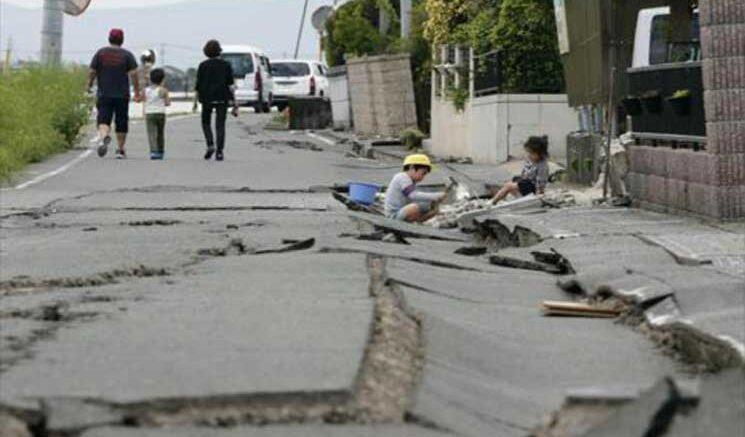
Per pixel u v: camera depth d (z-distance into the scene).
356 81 50.38
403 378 8.20
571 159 25.66
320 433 7.01
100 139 35.06
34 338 9.23
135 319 10.00
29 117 34.25
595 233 16.53
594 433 6.82
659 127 19.30
